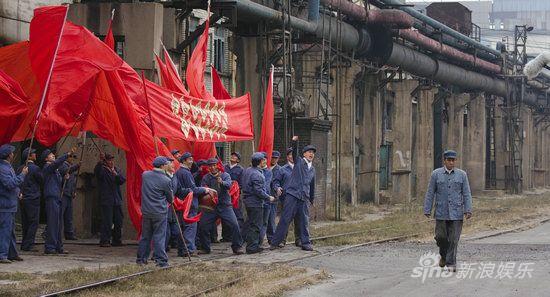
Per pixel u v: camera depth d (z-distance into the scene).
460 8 63.72
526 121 71.31
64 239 20.41
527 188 70.88
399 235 23.52
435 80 46.41
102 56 17.92
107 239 19.30
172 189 16.06
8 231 15.91
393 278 14.38
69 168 18.12
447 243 15.33
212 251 19.08
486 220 29.56
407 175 45.34
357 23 35.06
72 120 18.03
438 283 13.62
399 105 47.28
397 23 35.38
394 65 39.56
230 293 12.55
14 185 15.74
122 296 12.31
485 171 63.72
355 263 16.97
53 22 16.64
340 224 28.27
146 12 21.42
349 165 38.34
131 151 18.23
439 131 55.00
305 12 29.67
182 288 13.16
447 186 15.17
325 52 35.62
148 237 15.92
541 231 26.28
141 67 21.36
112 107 18.19
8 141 17.16
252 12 25.09
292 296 12.64
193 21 32.31
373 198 41.50
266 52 27.39
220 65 35.75
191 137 18.48
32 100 18.05
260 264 16.39
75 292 12.36
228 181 18.59
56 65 17.72
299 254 18.45
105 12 21.61
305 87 36.72
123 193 21.22
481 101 59.03
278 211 27.94
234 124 19.77
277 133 28.92
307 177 19.28
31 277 13.90
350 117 38.38
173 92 18.34
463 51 51.00
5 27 22.77
